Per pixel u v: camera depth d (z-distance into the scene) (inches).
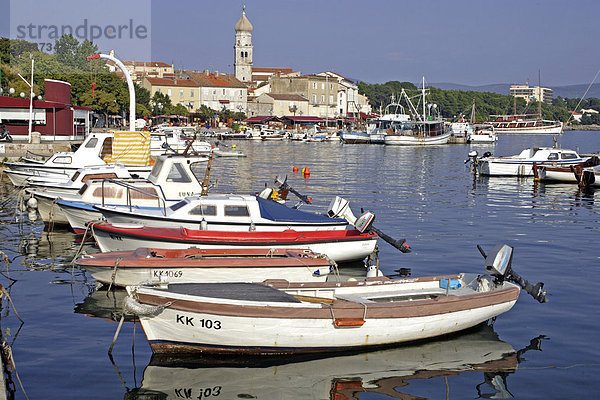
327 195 1358.3
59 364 428.5
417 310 464.4
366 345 462.9
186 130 4163.4
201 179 1656.0
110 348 457.1
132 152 1087.0
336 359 448.8
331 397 391.2
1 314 527.2
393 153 3105.3
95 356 443.8
